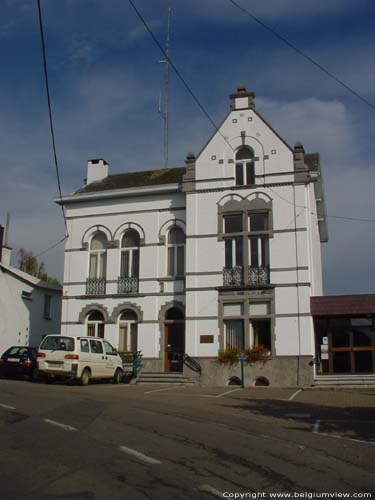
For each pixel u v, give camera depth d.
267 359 22.59
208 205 24.67
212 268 24.09
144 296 25.61
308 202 24.08
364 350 22.52
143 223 26.38
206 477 7.50
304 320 22.52
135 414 12.73
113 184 28.39
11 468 7.73
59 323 32.09
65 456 8.45
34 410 12.96
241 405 15.59
